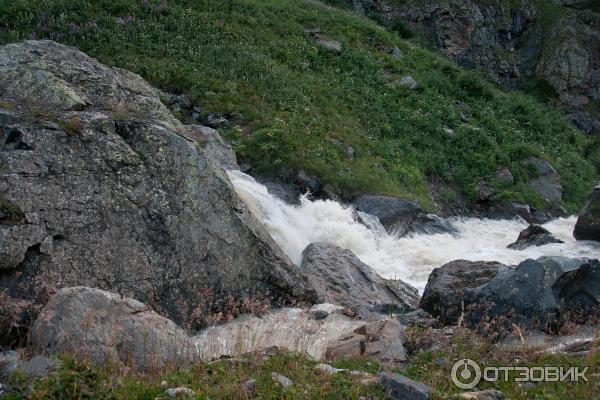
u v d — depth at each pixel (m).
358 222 17.23
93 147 9.48
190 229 9.84
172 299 9.38
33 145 9.02
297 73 25.28
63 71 12.13
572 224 22.19
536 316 9.08
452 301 9.88
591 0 47.12
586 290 9.60
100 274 8.85
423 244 16.95
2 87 11.09
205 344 8.07
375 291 12.30
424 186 22.12
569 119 40.75
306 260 13.21
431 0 40.62
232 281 10.15
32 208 8.55
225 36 25.81
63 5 24.05
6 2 23.47
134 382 5.91
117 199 9.32
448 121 26.97
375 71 28.70
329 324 9.73
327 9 33.78
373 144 22.69
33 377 5.52
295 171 18.92
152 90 14.85
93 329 6.62
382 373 6.39
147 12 25.59
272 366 6.64
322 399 5.79
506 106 31.86
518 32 44.25
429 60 32.88
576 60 42.91
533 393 6.48
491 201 23.12
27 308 7.73
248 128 20.39
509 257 15.80
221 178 10.65
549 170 25.81
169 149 10.07
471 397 6.04
